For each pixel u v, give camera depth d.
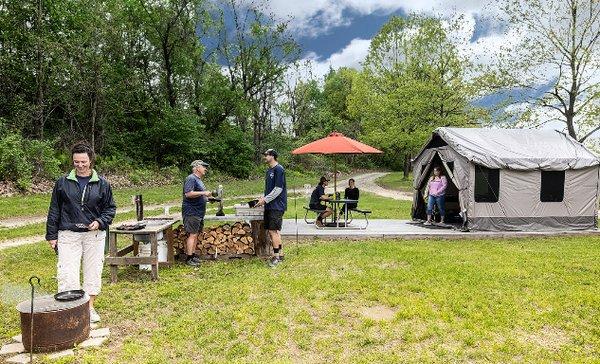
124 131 29.64
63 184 4.64
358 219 13.81
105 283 6.68
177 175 28.44
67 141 24.03
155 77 31.83
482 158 10.49
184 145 30.61
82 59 22.48
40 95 22.38
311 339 4.52
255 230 8.59
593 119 20.39
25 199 16.06
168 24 30.19
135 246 7.79
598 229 11.23
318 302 5.63
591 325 4.89
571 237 10.66
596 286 6.33
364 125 39.47
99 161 24.16
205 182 29.36
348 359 4.06
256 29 35.31
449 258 8.06
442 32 32.00
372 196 24.91
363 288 6.20
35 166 19.41
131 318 5.18
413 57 33.44
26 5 22.56
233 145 36.00
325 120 59.66
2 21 21.94
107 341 4.47
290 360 4.04
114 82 26.59
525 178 10.87
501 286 6.29
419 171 13.04
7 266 7.69
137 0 29.25
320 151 10.53
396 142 33.34
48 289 6.35
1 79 22.33
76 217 4.65
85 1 24.81
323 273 7.05
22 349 4.26
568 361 4.00
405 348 4.30
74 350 4.26
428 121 31.22
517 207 10.87
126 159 26.55
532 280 6.59
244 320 4.96
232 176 34.75
